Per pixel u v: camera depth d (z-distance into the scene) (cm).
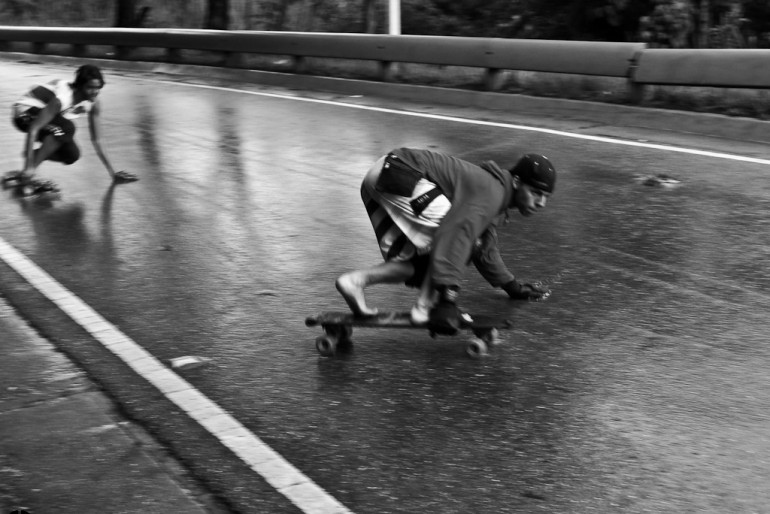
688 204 742
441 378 456
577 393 437
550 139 1006
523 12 1900
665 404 423
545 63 1203
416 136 1052
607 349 484
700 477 365
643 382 446
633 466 374
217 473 376
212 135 1109
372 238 687
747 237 657
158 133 1135
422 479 369
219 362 481
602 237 673
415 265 474
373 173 469
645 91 1124
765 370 454
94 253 671
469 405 429
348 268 623
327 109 1266
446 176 459
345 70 1545
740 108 1030
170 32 1880
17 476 373
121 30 2025
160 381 459
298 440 402
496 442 396
